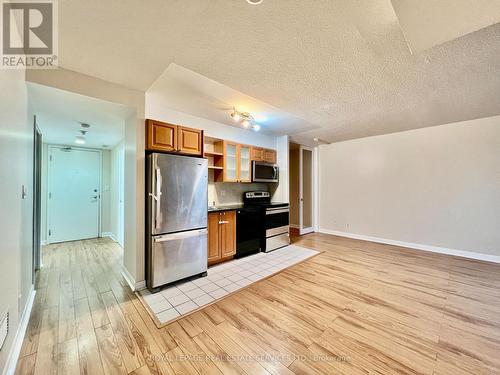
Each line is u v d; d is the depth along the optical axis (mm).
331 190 5523
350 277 2848
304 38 1571
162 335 1720
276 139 4773
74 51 1725
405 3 1199
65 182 4547
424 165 4105
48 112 2566
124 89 2348
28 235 2104
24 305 1863
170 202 2516
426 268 3166
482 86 2350
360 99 2697
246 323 1879
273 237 4070
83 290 2445
